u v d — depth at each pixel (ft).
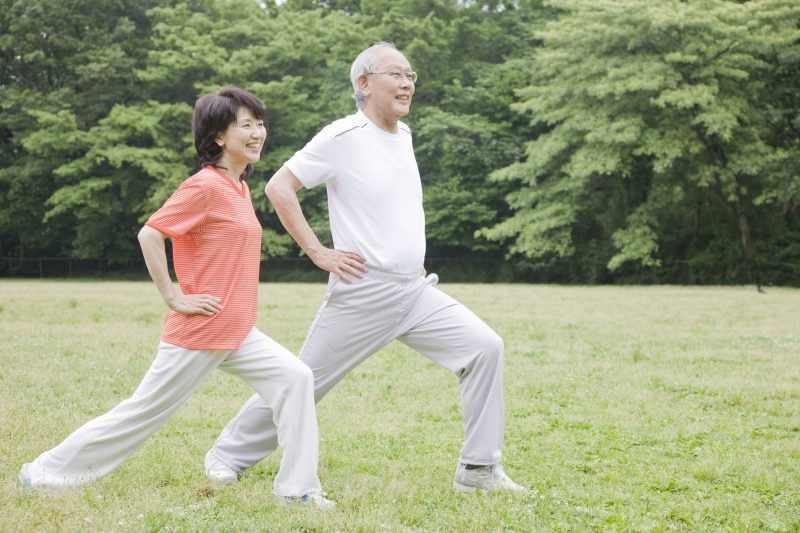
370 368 24.17
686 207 95.09
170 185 101.76
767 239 90.07
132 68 108.99
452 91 107.55
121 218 115.65
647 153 84.69
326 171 11.96
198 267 11.16
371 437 15.66
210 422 16.44
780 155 82.89
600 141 88.33
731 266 88.12
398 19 106.63
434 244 111.24
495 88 106.22
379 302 12.12
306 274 110.52
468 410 12.21
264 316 38.34
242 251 11.28
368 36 108.78
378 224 12.04
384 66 12.00
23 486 11.19
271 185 11.89
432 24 106.22
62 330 30.96
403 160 12.34
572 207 92.89
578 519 10.83
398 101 12.04
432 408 18.62
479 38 116.26
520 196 96.63
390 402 19.38
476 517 10.64
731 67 86.17
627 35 86.58
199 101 11.43
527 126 109.81
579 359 26.32
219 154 11.50
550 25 93.71
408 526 10.52
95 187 103.35
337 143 11.90
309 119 107.24
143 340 28.73
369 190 11.99
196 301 11.00
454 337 12.18
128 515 10.33
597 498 11.83
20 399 18.16
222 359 11.37
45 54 114.01
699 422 17.44
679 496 12.14
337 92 106.83
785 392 20.90
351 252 12.06
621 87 82.28
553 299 52.65
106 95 108.99
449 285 79.36
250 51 107.86
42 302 43.83
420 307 12.43
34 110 104.17
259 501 11.10
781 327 36.68
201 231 11.15
